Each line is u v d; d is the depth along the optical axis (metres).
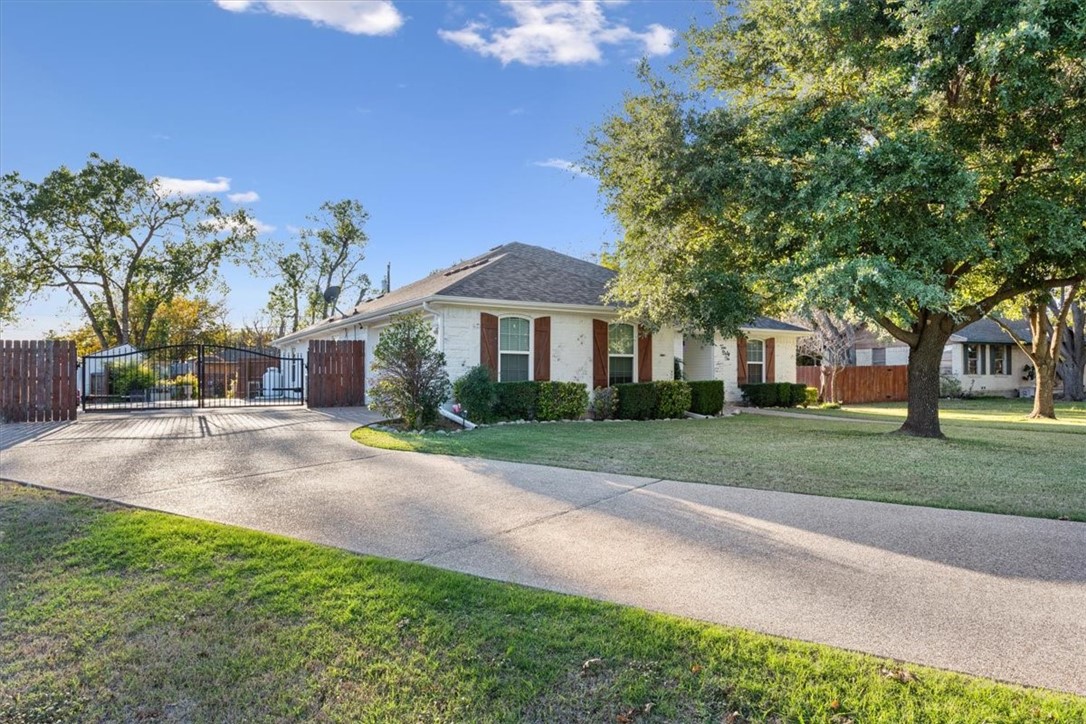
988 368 31.20
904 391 27.67
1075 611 3.33
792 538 4.70
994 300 10.93
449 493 6.24
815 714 2.45
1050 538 4.65
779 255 10.73
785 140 9.20
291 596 3.57
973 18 7.61
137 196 29.39
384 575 3.84
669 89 10.68
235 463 7.85
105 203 28.56
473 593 3.57
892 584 3.74
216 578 3.85
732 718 2.46
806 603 3.46
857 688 2.59
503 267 16.50
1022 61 7.26
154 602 3.51
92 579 3.85
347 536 4.74
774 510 5.55
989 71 7.60
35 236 27.66
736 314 11.73
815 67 9.64
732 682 2.66
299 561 4.10
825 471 7.47
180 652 2.98
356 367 17.23
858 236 8.62
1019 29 6.82
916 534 4.77
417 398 11.86
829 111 9.12
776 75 11.15
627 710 2.51
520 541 4.63
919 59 8.34
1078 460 8.40
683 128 10.39
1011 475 7.24
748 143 10.20
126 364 20.06
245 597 3.57
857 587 3.69
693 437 10.97
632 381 17.20
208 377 28.56
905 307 8.69
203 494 6.11
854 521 5.16
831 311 8.59
